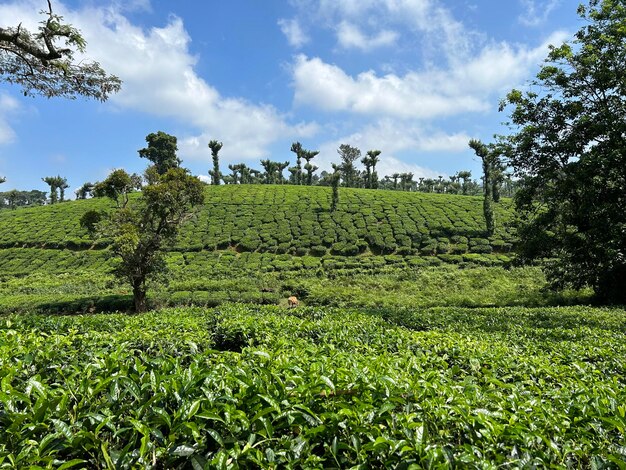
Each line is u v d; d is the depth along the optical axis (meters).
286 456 2.17
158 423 2.33
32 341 4.49
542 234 16.25
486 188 39.09
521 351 6.62
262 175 92.69
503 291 25.41
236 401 2.49
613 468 2.29
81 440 2.17
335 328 7.52
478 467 2.11
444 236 39.12
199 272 32.53
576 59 14.24
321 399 2.68
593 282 17.17
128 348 5.36
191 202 21.81
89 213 20.53
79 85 11.59
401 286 28.44
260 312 11.78
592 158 13.19
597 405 3.05
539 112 15.35
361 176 87.62
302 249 37.28
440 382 3.22
